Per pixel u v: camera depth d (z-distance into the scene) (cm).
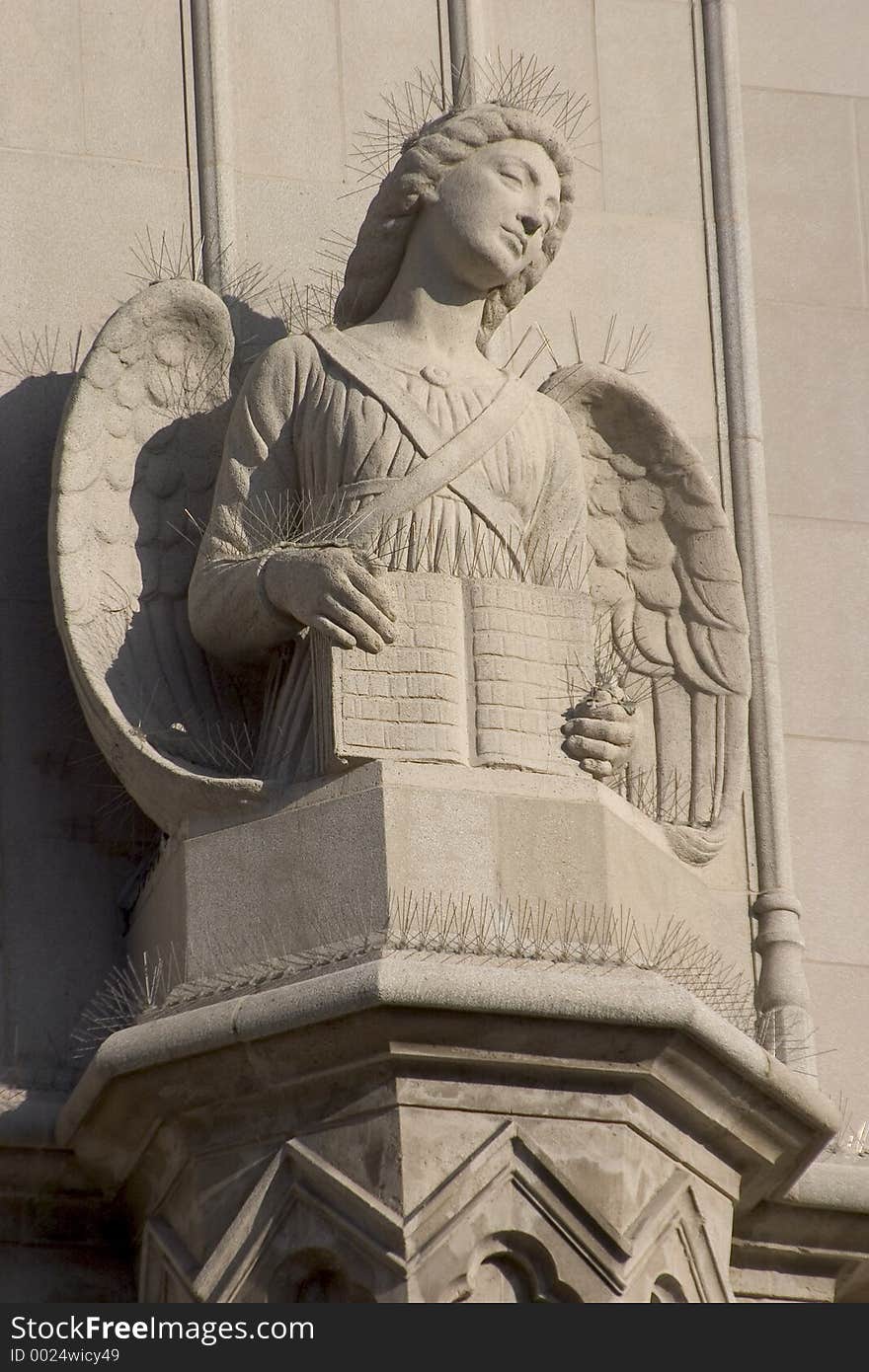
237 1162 1559
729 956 1786
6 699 1739
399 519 1647
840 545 1902
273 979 1547
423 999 1497
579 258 1912
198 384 1747
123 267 1828
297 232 1864
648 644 1783
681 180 1950
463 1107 1529
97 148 1847
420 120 1912
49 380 1795
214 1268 1538
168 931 1627
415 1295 1494
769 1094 1576
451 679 1602
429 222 1709
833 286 1958
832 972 1806
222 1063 1542
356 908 1548
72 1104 1598
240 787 1600
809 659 1873
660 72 1967
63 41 1862
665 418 1783
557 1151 1533
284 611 1622
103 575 1692
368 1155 1520
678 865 1664
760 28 2002
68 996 1698
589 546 1758
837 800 1848
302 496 1683
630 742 1631
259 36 1900
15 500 1770
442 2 1941
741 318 1920
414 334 1709
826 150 1986
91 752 1744
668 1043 1539
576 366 1780
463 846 1563
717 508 1789
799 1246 1681
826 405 1930
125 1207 1652
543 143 1723
